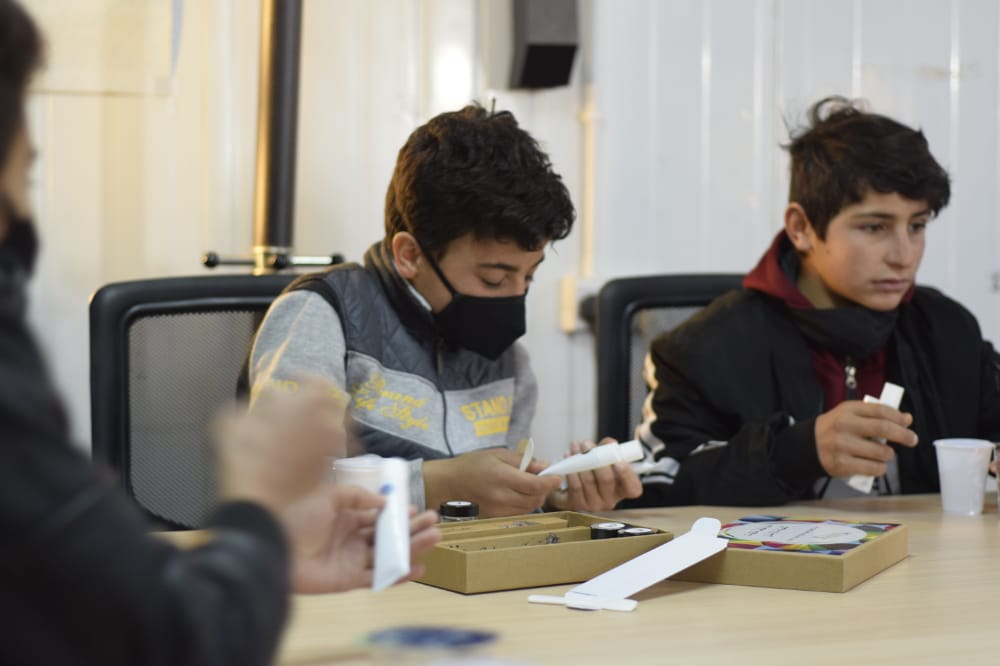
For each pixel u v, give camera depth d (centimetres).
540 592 103
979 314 310
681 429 185
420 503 141
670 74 286
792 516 150
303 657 82
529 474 135
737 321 192
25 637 49
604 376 205
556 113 277
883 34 303
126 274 246
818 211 189
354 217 262
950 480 152
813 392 188
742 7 291
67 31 237
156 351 172
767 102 295
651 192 286
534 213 160
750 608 97
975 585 107
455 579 103
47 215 239
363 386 165
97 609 50
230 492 64
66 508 50
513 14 269
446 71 267
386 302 171
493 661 78
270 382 154
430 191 161
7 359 51
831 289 195
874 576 111
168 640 51
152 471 171
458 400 174
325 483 83
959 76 309
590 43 277
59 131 239
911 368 191
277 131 226
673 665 80
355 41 260
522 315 168
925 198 184
